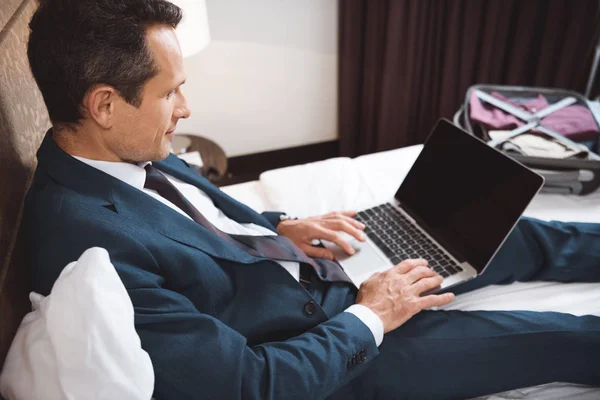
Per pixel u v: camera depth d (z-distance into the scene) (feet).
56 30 1.91
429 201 3.65
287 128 7.63
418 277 2.88
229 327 2.38
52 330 1.77
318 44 6.84
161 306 2.02
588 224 3.38
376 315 2.58
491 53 6.72
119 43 1.93
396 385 2.68
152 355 1.94
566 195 4.20
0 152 2.30
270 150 7.80
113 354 1.76
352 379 2.58
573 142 4.39
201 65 6.51
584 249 3.24
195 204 2.98
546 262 3.28
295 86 7.16
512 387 2.80
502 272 3.26
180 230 2.34
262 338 2.60
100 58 1.92
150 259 2.13
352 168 4.65
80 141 2.26
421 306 2.68
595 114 4.88
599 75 6.93
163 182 2.55
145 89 2.08
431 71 6.98
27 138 2.73
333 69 7.19
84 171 2.20
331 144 8.08
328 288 2.95
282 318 2.59
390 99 6.91
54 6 1.92
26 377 1.79
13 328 2.10
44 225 2.03
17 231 2.38
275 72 6.91
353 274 3.21
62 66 1.94
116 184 2.24
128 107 2.10
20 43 2.82
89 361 1.73
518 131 4.55
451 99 7.07
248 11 6.25
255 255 2.67
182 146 5.52
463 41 6.56
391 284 2.79
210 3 6.04
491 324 2.76
